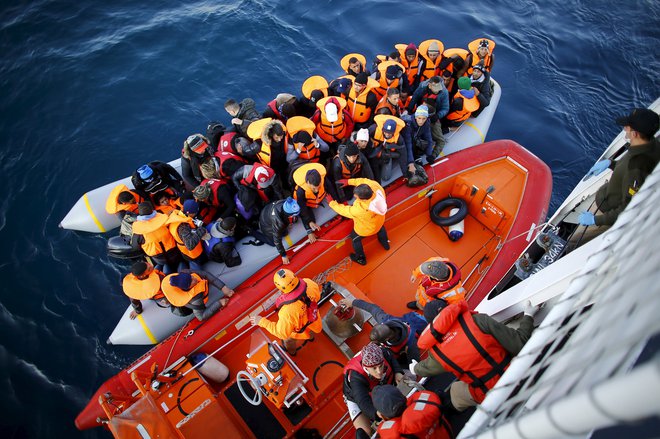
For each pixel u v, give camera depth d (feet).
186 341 15.90
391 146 17.39
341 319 16.34
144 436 12.44
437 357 8.93
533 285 10.19
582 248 9.00
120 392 15.02
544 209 19.06
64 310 19.63
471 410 10.18
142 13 32.30
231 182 17.87
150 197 18.06
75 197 23.48
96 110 26.91
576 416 2.24
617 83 31.53
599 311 3.63
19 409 17.22
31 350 18.57
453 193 20.74
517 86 30.66
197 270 16.33
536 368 4.28
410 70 22.56
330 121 17.98
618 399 1.85
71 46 29.86
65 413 17.21
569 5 37.06
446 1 35.99
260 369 14.29
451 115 21.50
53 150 25.08
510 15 35.68
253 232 17.90
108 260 20.95
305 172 15.80
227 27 31.83
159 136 26.13
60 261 20.88
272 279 17.24
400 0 35.40
